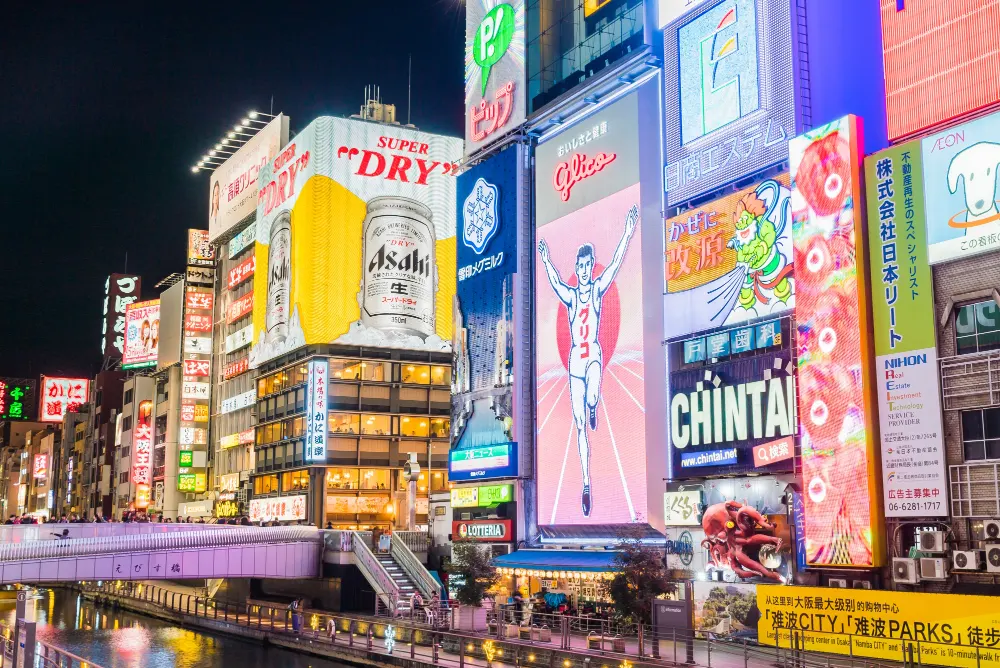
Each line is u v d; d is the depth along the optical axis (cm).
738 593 5131
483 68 8438
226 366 14050
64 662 3862
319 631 6456
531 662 4859
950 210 4431
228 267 14388
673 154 6184
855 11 5325
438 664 4912
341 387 10956
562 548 6925
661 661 4378
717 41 5944
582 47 7450
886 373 4591
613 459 6500
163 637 7406
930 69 4741
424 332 11256
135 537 7281
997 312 4228
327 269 10931
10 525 7650
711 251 5791
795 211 5047
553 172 7400
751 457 5319
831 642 4281
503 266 7831
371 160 11288
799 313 4975
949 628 3819
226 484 13500
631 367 6406
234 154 14312
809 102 5422
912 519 4431
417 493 11044
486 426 7850
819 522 4747
